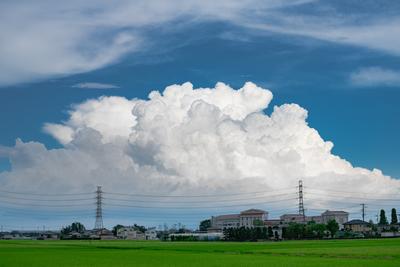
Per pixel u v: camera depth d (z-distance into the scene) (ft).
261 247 542.16
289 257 366.63
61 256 403.54
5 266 300.40
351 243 616.80
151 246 617.62
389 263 300.20
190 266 289.74
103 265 303.68
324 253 401.49
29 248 564.71
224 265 296.30
